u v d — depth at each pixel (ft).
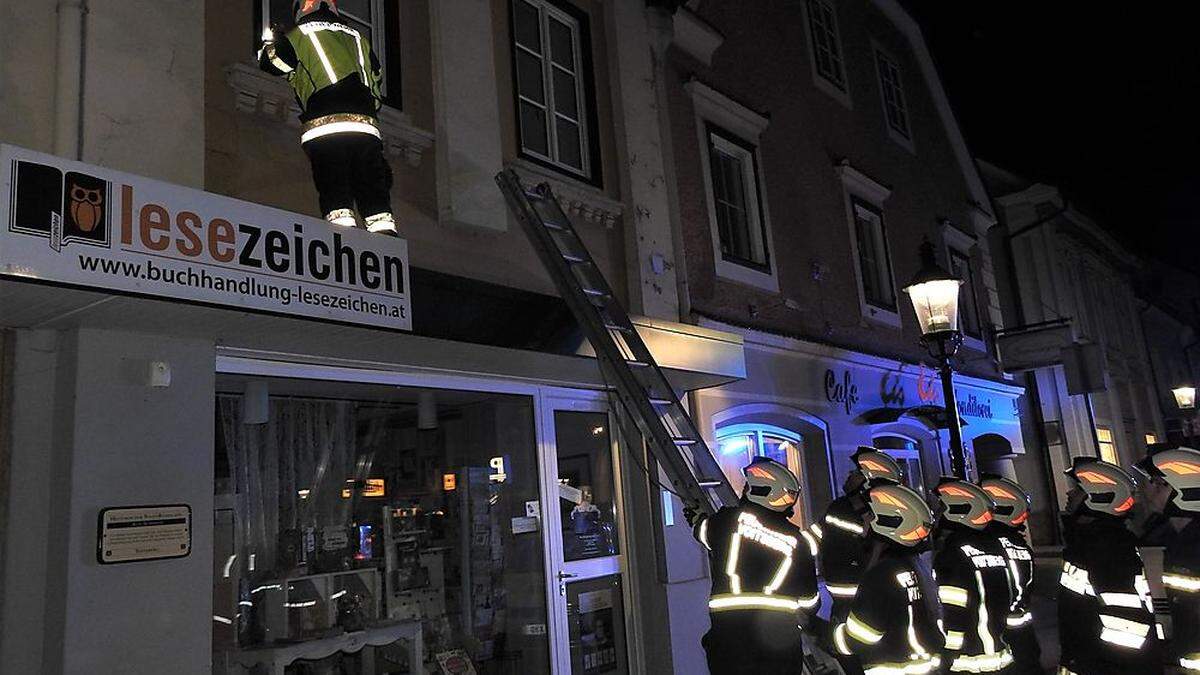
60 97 14.40
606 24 27.86
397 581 23.18
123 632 13.51
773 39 37.09
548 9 26.12
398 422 26.13
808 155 37.60
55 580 13.25
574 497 23.67
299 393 21.22
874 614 15.58
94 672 13.12
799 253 35.22
